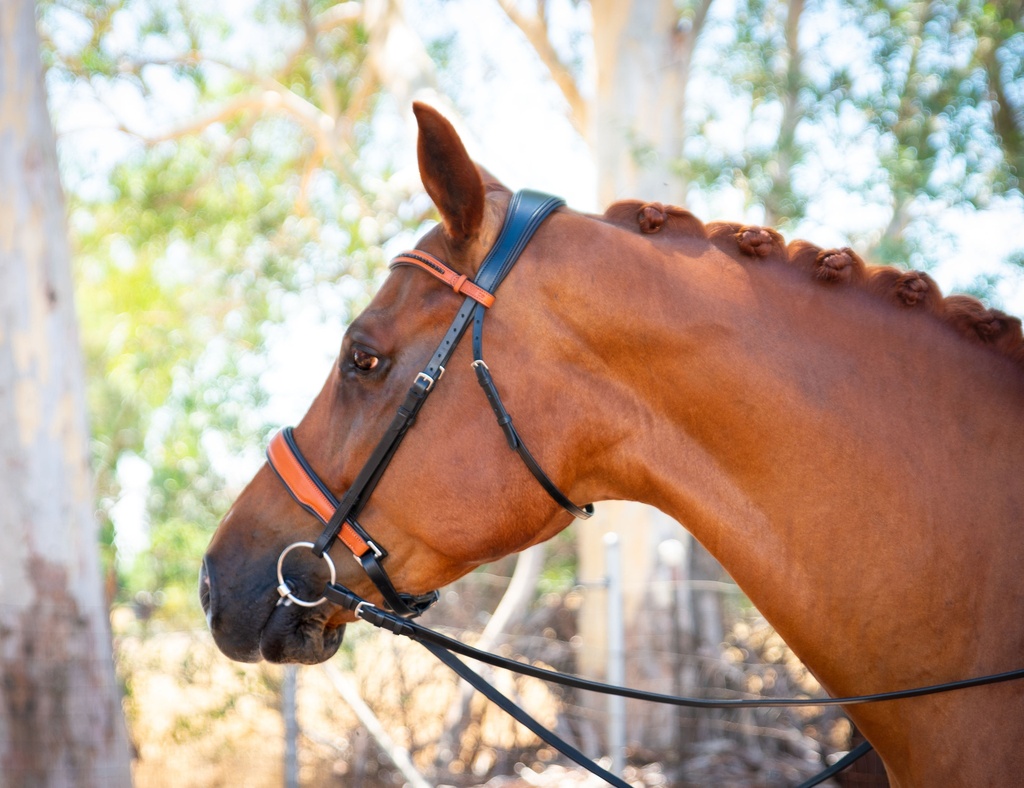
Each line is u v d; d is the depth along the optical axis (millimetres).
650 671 7270
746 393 1771
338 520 1887
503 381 1836
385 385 1873
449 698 6672
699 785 6262
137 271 11992
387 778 6258
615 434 1846
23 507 4293
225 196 11688
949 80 8305
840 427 1737
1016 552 1662
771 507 1775
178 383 10469
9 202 4375
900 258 7988
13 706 4191
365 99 11672
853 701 1683
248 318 11055
